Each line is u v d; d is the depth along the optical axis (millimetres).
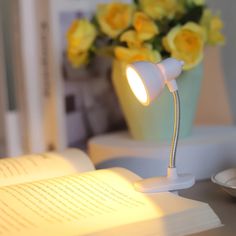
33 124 1065
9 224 667
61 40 1046
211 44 958
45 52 1053
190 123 969
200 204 695
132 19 927
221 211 757
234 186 772
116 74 958
